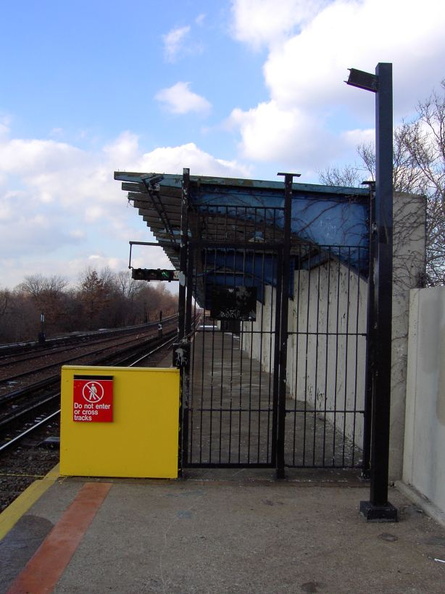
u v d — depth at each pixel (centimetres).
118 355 2611
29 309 5138
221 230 807
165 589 329
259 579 343
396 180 1465
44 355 2612
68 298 7044
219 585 335
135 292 10100
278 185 565
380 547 392
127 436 533
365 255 579
